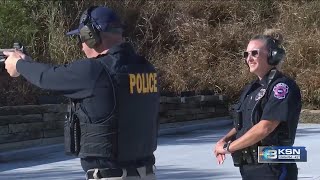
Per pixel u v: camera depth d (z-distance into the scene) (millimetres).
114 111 4297
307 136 16391
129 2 23812
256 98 5078
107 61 4352
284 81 5027
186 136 17203
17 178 10992
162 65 22719
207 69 22750
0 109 13984
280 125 5016
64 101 16312
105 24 4406
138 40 23516
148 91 4586
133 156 4426
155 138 4738
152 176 4676
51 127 15281
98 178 4367
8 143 14109
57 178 10914
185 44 23641
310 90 21625
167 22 24047
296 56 22453
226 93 21969
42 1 20594
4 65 4625
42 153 14320
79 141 4344
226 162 12242
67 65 4371
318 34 22750
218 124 20109
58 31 20109
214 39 23453
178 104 19250
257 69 5121
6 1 19781
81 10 21062
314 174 10695
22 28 19609
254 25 24500
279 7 24969
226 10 24781
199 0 24703
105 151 4289
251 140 4988
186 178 10602
